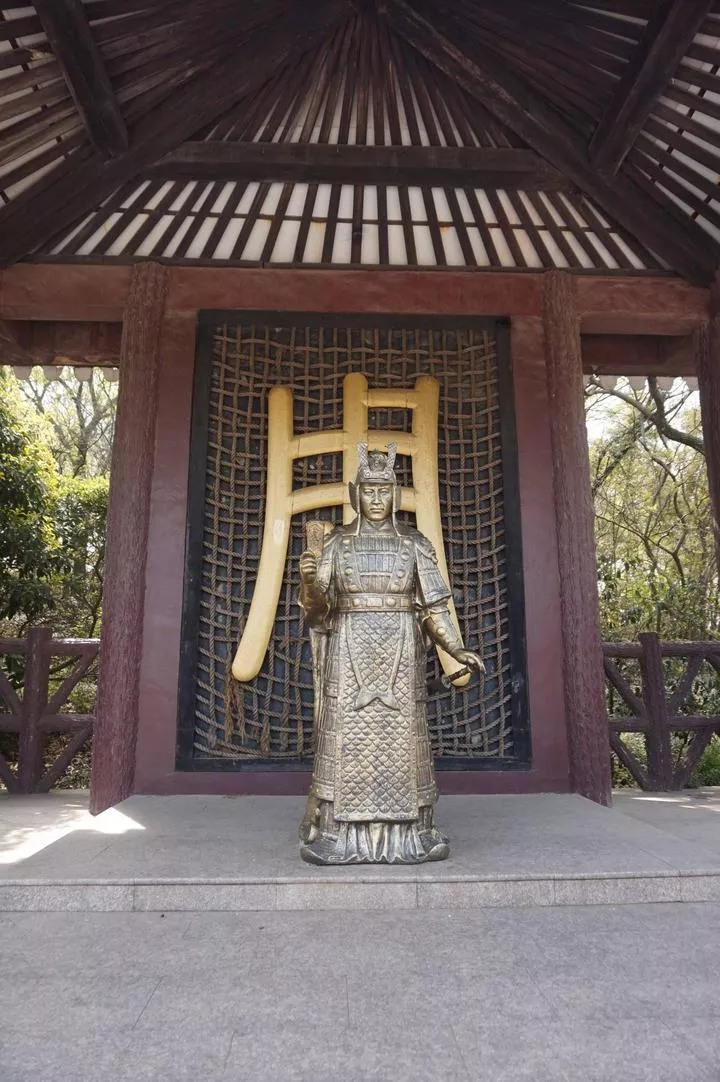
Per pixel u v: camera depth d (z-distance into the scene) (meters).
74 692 9.65
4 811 4.14
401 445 4.52
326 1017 1.75
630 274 4.82
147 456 4.36
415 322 4.80
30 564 6.87
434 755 4.20
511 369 4.74
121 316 4.72
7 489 6.66
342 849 2.69
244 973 1.97
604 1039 1.66
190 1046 1.62
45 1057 1.58
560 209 4.61
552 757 4.20
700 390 4.81
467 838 3.07
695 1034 1.68
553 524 4.52
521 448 4.62
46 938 2.22
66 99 3.63
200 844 2.96
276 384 4.68
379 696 2.83
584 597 4.28
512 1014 1.76
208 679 4.25
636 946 2.17
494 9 3.40
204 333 4.70
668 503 11.91
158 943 2.18
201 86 3.69
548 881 2.54
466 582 4.46
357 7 3.47
